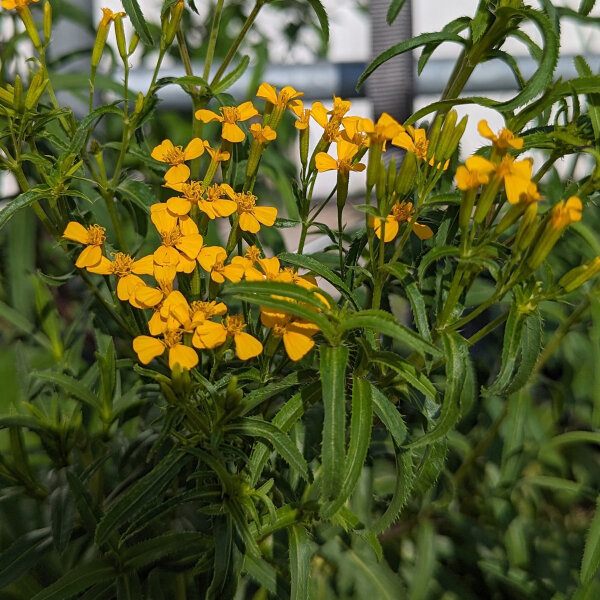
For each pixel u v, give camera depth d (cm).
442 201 24
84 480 28
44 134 26
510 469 34
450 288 24
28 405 29
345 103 25
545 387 44
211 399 24
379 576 32
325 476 21
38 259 43
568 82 23
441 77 42
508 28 25
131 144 28
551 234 21
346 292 24
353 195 57
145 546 27
